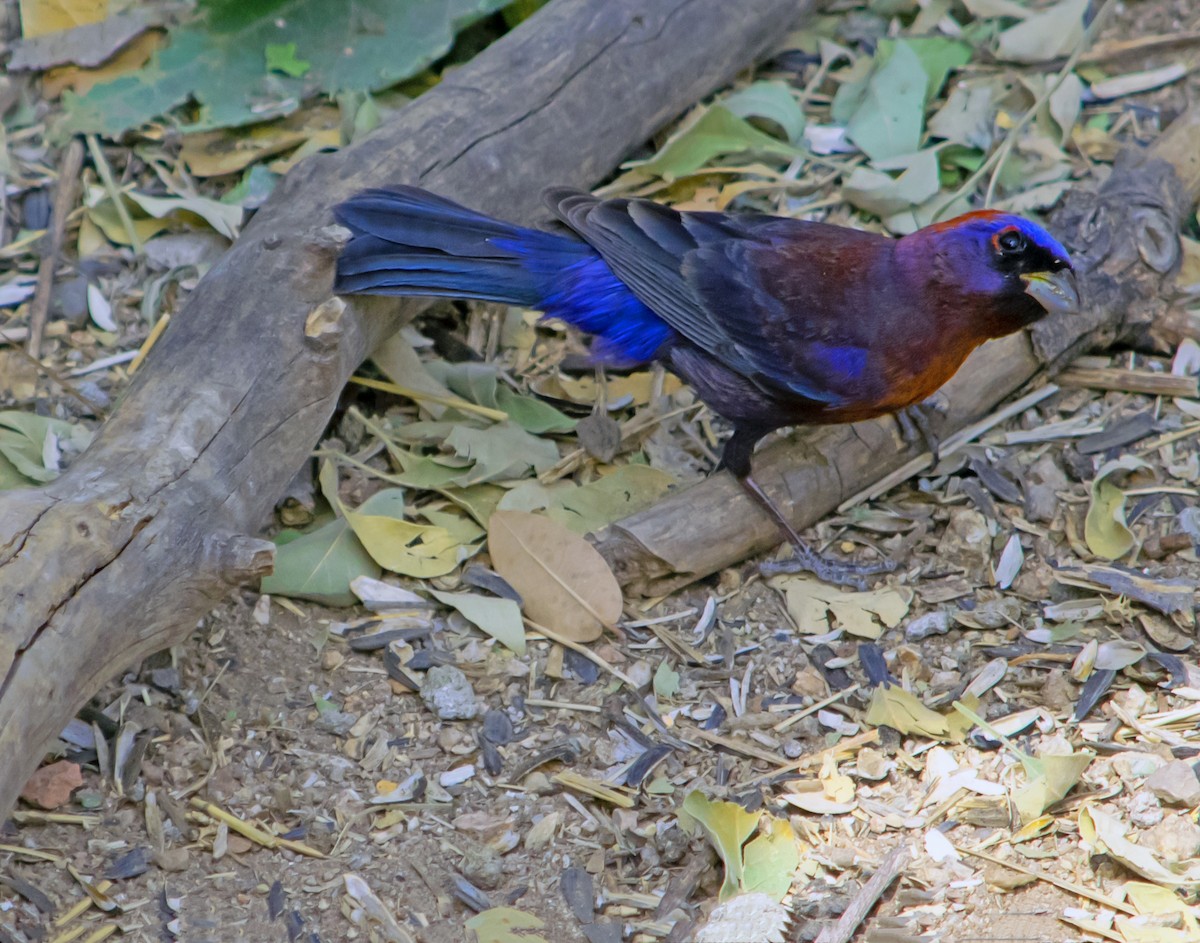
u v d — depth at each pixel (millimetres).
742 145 12289
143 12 12461
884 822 8008
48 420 10070
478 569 9570
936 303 9016
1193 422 10656
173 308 11188
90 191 11750
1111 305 10930
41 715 6879
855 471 10141
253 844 7926
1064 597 9469
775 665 9188
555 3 11844
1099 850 7648
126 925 7406
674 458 10617
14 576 6984
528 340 11453
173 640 7906
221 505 8102
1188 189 11758
